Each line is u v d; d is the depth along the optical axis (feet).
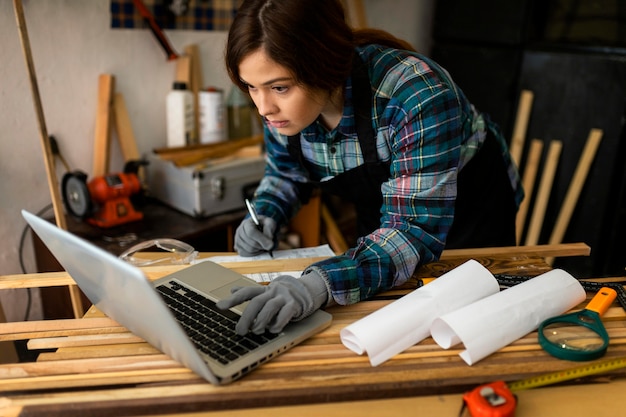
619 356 2.95
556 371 2.84
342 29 3.18
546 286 3.28
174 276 3.58
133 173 6.50
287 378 2.74
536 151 8.02
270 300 3.01
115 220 6.15
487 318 2.98
